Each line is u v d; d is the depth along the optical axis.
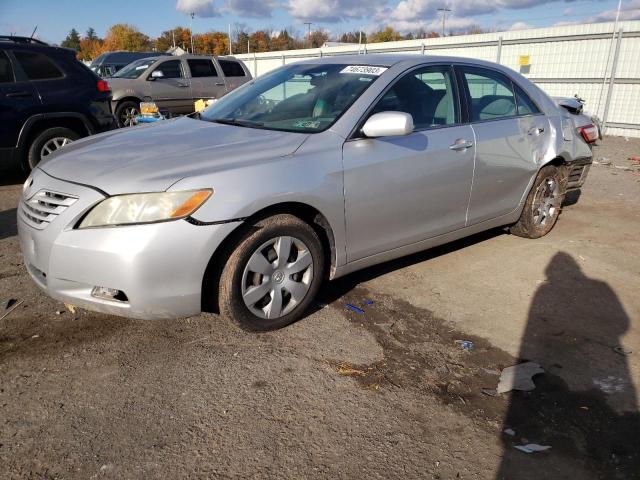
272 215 3.07
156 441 2.38
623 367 3.06
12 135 6.66
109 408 2.58
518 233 5.15
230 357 3.04
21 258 4.42
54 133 7.03
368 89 3.61
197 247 2.77
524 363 3.07
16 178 7.59
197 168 2.88
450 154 3.91
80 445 2.34
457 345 3.25
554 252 4.84
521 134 4.56
